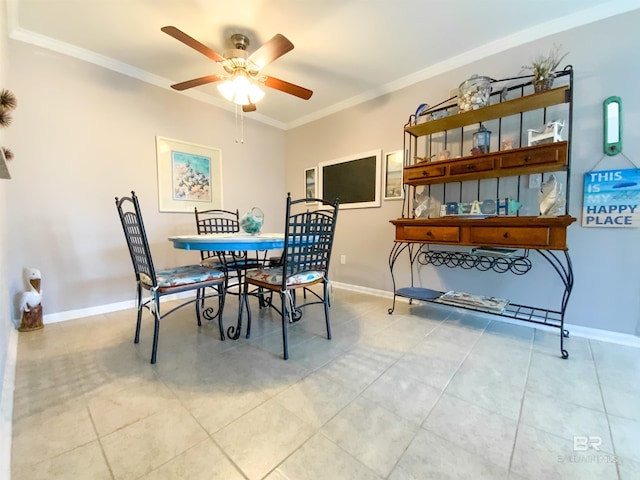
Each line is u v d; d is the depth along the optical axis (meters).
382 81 2.86
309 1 1.79
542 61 1.84
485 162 2.04
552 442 1.03
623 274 1.84
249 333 2.02
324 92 3.10
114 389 1.34
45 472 0.89
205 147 3.19
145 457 0.95
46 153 2.18
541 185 1.92
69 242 2.31
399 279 2.96
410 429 1.09
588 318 1.97
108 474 0.88
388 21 1.98
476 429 1.09
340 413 1.18
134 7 1.83
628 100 1.79
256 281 1.87
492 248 2.19
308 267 1.86
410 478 0.88
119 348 1.78
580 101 1.93
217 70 2.62
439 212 2.59
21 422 1.11
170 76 2.73
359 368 1.55
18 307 2.09
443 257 2.63
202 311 2.55
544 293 2.13
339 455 0.97
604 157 1.87
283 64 2.53
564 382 1.41
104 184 2.47
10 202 2.03
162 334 2.03
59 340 1.89
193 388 1.35
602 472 0.90
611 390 1.34
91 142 2.39
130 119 2.61
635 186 1.78
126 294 2.63
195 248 1.79
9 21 1.90
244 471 0.90
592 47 1.88
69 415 1.15
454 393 1.32
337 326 2.19
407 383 1.40
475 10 1.88
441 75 2.56
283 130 4.09
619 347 1.80
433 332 2.06
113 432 1.06
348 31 2.09
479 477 0.88
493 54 2.27
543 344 1.86
